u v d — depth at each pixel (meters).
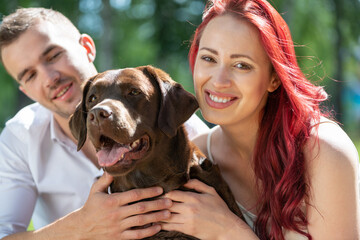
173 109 3.06
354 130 24.45
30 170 3.98
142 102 3.02
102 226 3.10
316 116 3.18
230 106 3.10
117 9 19.47
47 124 4.05
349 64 23.02
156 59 16.91
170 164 3.13
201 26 3.42
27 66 3.85
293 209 3.09
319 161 2.99
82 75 3.99
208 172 3.33
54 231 3.28
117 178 3.25
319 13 19.81
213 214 3.08
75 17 16.95
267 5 3.14
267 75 3.13
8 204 3.81
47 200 4.04
